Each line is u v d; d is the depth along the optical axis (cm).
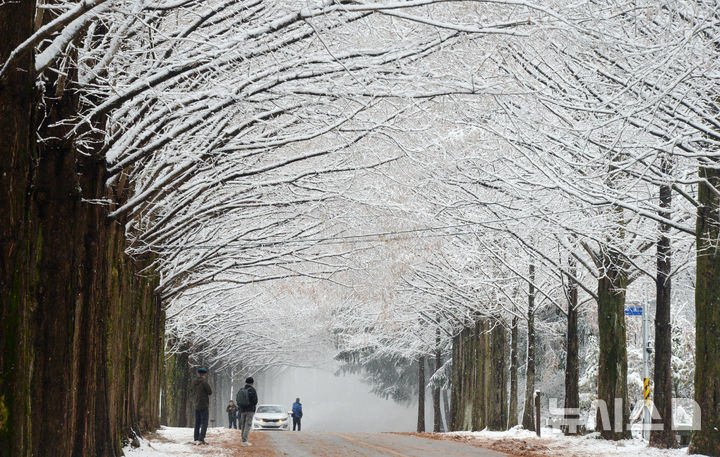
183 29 2473
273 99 2652
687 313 8038
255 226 4953
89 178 2642
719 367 3194
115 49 2333
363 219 4453
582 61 3198
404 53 2436
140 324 4294
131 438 3703
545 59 3303
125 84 2506
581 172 3819
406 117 3083
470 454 3631
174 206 3966
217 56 2342
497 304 6600
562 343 8800
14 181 1652
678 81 2862
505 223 4519
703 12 2883
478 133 3341
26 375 1659
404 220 4159
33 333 2198
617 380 4341
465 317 7862
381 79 2620
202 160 3067
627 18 2927
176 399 8794
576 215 4300
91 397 2573
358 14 2281
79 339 2556
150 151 2730
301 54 2480
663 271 3834
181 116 2678
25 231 1678
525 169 3866
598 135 3406
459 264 6506
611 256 4353
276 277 5369
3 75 1667
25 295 1666
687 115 3319
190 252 5231
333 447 4172
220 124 2964
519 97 3406
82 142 2430
